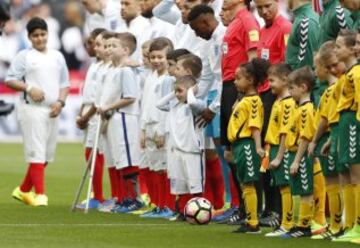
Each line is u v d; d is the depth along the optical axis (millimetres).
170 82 35281
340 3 30250
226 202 37500
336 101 28531
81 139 76188
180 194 34219
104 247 27562
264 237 29609
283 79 30094
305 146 29359
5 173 53156
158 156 35906
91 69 40594
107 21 44438
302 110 29391
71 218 34938
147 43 37438
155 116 35844
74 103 75938
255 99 30641
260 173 31453
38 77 40500
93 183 39125
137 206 37594
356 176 28375
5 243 28297
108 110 37625
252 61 30812
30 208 38281
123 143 37594
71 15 79312
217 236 29891
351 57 28422
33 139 40156
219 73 35094
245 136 30625
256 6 33562
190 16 35406
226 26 35094
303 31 31859
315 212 30000
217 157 35500
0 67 74312
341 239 28672
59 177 51188
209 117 34156
